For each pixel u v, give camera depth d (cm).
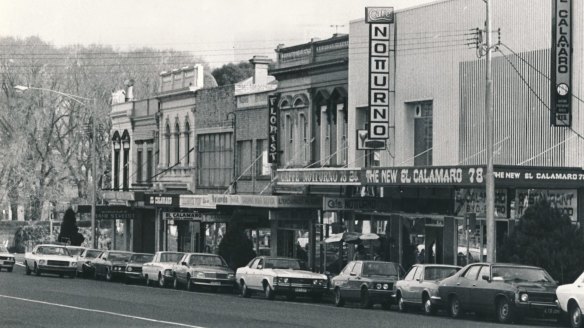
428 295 3312
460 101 4244
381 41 4538
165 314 2998
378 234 4781
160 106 7125
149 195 6334
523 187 3819
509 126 4000
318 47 5247
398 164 4616
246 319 2841
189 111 6688
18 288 4347
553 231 3388
